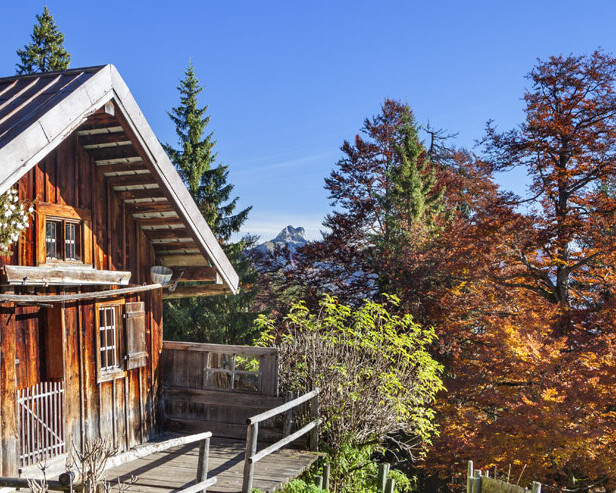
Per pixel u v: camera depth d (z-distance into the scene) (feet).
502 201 75.05
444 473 59.31
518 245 71.92
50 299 24.63
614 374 45.03
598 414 47.75
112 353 30.48
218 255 33.12
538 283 74.90
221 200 103.50
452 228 83.46
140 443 31.78
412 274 78.38
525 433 46.06
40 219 25.44
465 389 55.77
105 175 29.86
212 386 34.35
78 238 27.99
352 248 91.61
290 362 34.65
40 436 25.64
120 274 29.07
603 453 45.52
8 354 23.79
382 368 35.81
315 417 31.17
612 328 54.49
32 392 24.98
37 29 110.11
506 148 76.13
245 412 32.81
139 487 24.48
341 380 33.73
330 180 114.01
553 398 45.85
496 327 54.29
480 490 26.50
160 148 27.86
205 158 103.55
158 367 33.86
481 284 76.13
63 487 15.47
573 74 71.36
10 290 23.91
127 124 25.85
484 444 48.08
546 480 50.39
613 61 69.72
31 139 20.57
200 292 36.29
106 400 29.53
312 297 83.51
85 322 28.37
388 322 40.57
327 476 29.60
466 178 109.40
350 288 86.69
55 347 25.85
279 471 27.02
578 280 72.64
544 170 73.97
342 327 37.52
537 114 73.72
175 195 29.27
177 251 34.01
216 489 24.26
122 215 31.24
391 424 35.09
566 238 68.44
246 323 97.35
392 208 102.94
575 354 49.83
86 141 28.12
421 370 36.73
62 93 22.91
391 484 31.96
